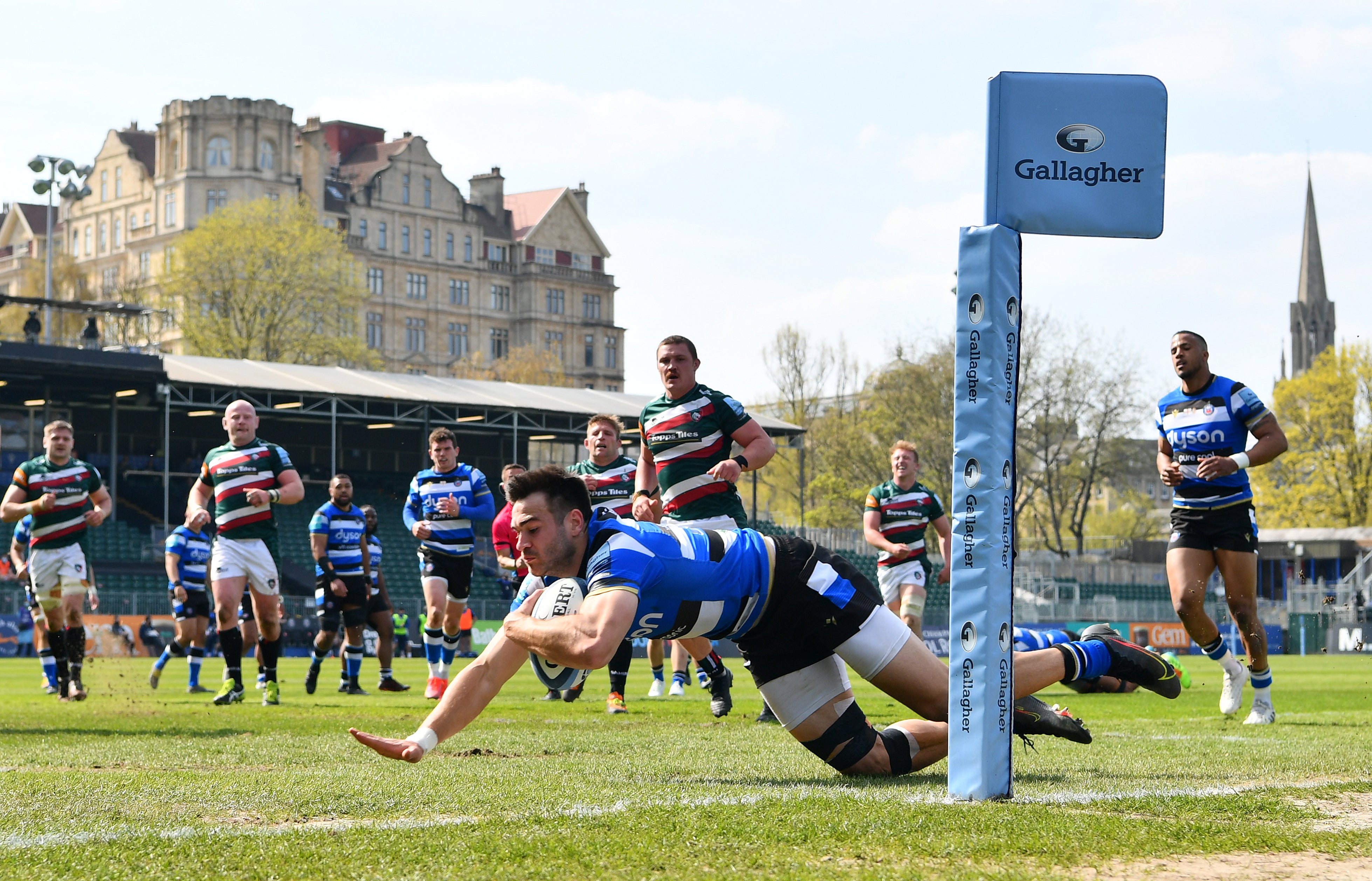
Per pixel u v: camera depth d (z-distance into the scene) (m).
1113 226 4.63
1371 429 73.06
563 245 116.62
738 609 5.01
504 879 3.26
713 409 9.00
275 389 45.81
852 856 3.55
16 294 113.06
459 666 26.16
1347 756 6.44
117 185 103.31
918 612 14.07
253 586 12.29
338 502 14.66
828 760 5.40
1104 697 14.22
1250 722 9.74
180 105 96.94
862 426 72.56
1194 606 9.86
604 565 4.69
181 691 15.70
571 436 61.97
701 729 8.85
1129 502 84.31
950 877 3.26
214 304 71.06
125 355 43.56
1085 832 3.85
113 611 33.22
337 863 3.42
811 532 57.78
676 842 3.71
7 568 35.69
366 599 14.87
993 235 4.59
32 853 3.56
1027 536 88.50
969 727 4.54
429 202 108.81
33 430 52.59
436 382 53.38
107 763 6.22
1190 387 9.84
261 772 5.70
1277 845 3.74
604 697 14.26
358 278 76.25
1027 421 68.06
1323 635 41.97
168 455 45.44
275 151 97.56
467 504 13.01
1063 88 4.64
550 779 5.38
